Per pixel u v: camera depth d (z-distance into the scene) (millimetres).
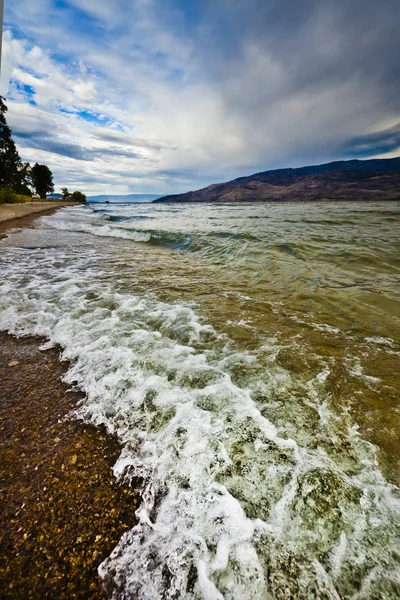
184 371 2391
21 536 1274
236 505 1320
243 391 2123
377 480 1411
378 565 1072
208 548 1165
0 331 3201
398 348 2748
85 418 1945
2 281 5055
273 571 1075
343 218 16281
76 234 12625
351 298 4133
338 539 1163
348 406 1948
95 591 1087
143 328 3252
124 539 1244
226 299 4238
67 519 1344
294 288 4703
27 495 1452
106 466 1600
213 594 1023
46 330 3238
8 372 2473
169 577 1089
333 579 1044
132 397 2084
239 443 1646
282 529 1214
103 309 3803
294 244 7996
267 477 1438
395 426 1753
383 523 1210
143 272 5938
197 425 1791
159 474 1519
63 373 2449
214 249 8375
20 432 1840
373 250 6945
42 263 6672
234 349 2777
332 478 1413
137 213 29469
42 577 1136
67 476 1548
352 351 2703
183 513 1316
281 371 2381
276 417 1855
